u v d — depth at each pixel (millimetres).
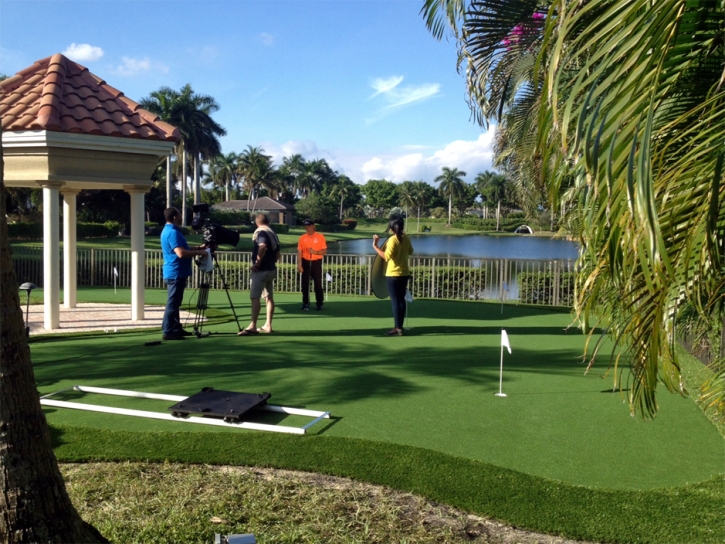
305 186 151875
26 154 10391
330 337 10281
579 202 3457
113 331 10656
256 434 5473
